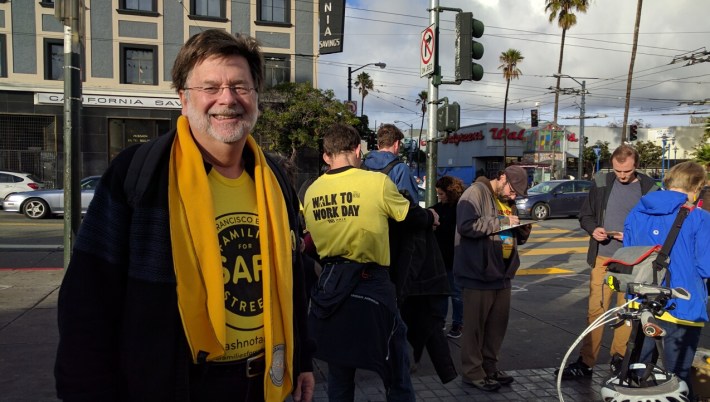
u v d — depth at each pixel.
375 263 2.99
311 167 23.44
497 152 46.09
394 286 3.08
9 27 21.84
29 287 7.08
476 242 4.11
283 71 24.27
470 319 4.12
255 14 23.80
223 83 1.65
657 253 3.16
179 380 1.50
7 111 22.00
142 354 1.46
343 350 2.90
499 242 4.14
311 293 3.10
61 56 22.50
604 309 4.20
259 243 1.72
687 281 3.13
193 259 1.53
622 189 4.30
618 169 4.27
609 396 2.58
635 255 2.84
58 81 22.44
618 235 4.10
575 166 51.81
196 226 1.54
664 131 51.47
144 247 1.48
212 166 1.69
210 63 1.65
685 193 3.36
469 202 4.11
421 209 3.31
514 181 4.34
